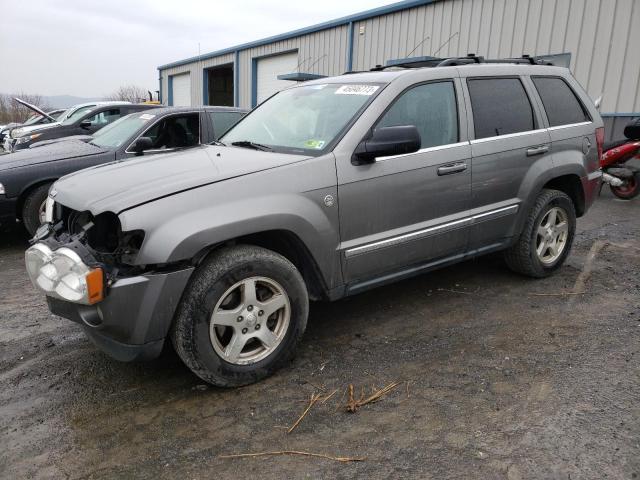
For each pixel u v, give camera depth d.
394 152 3.16
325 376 3.10
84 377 3.17
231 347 2.90
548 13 10.37
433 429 2.57
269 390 2.96
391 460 2.36
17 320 4.04
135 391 3.00
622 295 4.27
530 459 2.33
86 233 2.77
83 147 6.36
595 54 9.74
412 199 3.53
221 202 2.78
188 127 6.80
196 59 25.30
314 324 3.83
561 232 4.69
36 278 2.83
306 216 3.03
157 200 2.67
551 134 4.41
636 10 9.07
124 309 2.60
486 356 3.29
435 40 12.73
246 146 3.71
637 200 8.30
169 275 2.63
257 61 20.73
